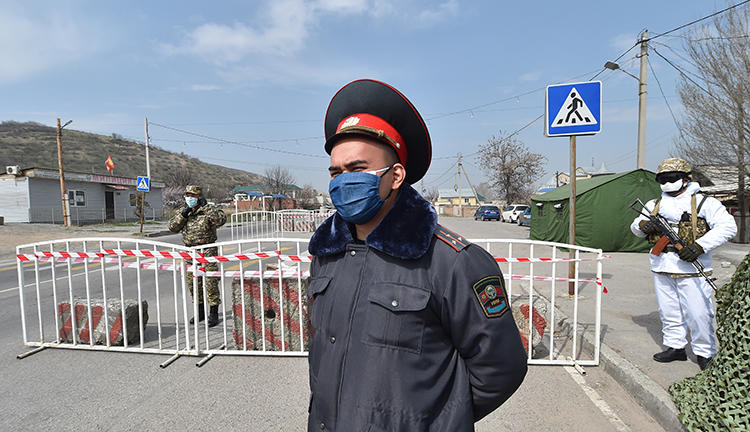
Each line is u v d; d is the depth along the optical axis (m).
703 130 12.02
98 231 19.95
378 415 1.09
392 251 1.18
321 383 1.22
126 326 4.24
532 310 3.71
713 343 3.16
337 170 1.29
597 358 3.69
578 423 2.78
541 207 14.41
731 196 13.52
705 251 3.04
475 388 1.22
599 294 3.69
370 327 1.15
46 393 3.25
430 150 1.42
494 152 43.19
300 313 3.96
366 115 1.28
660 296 3.46
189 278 4.97
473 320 1.15
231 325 4.98
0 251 12.73
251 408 3.01
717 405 2.26
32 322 5.21
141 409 3.01
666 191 3.35
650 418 2.83
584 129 5.29
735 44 10.95
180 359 3.92
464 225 26.38
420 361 1.13
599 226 11.15
